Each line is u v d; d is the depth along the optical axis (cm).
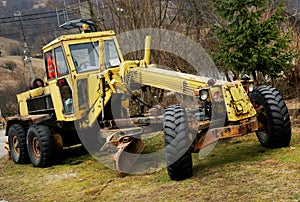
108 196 492
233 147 630
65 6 1046
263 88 576
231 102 511
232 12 789
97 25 1013
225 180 466
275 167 484
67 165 714
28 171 720
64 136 764
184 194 444
